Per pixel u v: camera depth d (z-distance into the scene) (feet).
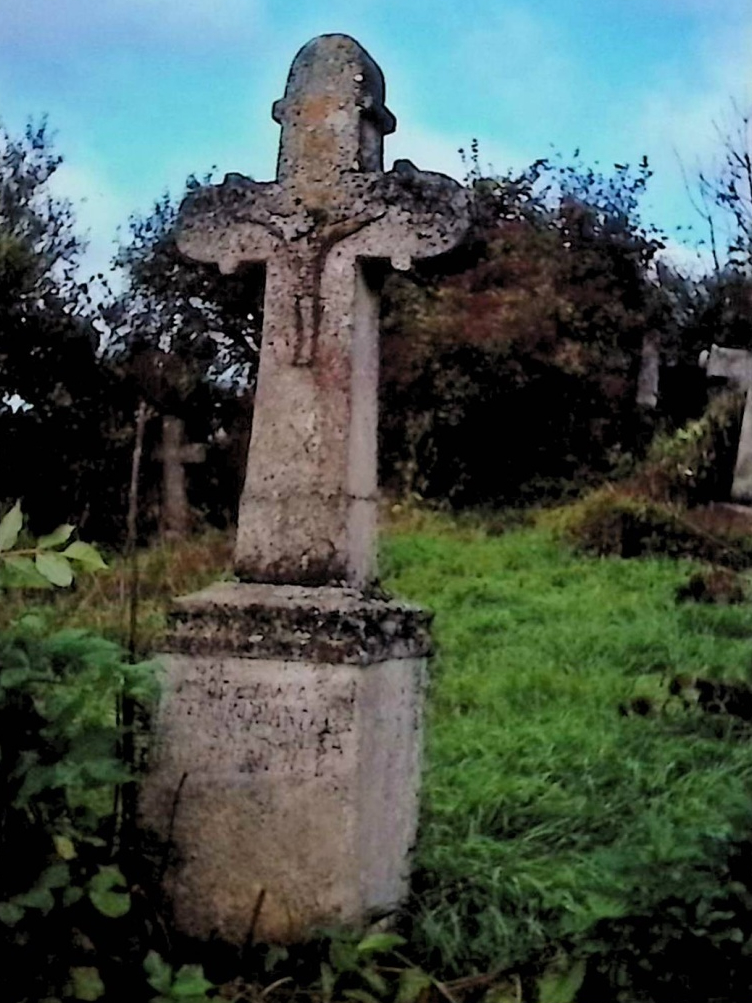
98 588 29.99
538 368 53.21
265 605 13.01
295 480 13.69
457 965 12.46
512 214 64.80
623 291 60.85
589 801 17.19
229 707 12.89
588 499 43.88
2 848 10.64
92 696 12.82
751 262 72.13
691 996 10.89
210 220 14.34
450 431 52.44
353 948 12.00
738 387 45.11
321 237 13.94
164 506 45.70
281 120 14.35
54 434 46.73
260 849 12.67
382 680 13.10
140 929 12.23
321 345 13.84
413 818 13.97
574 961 11.64
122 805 12.89
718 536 37.68
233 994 11.77
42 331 47.57
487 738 19.88
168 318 59.82
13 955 10.61
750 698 17.20
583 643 26.91
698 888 11.14
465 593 32.91
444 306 54.60
